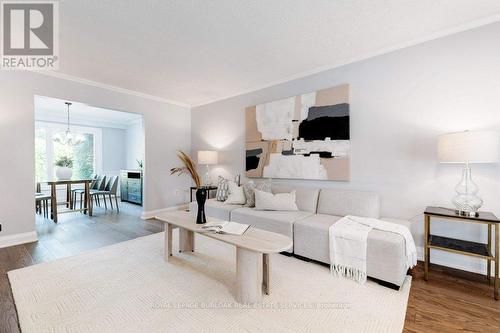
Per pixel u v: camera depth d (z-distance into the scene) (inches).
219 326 60.9
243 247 69.6
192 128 209.0
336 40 100.6
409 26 90.7
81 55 112.3
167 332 58.7
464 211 83.5
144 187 179.3
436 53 96.0
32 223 126.0
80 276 86.1
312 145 130.4
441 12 82.3
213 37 97.3
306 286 80.7
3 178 118.8
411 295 75.7
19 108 123.6
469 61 89.5
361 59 114.8
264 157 152.1
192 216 103.3
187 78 144.3
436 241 88.2
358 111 116.6
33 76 128.2
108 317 64.0
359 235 84.7
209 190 172.7
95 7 77.6
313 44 103.9
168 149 194.2
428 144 98.5
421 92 99.7
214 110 189.8
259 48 107.1
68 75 138.2
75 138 222.2
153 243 121.5
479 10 81.5
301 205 126.0
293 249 103.8
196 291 76.8
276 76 141.4
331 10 80.7
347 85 118.1
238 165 173.5
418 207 101.2
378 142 111.0
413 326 61.4
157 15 82.2
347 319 63.7
